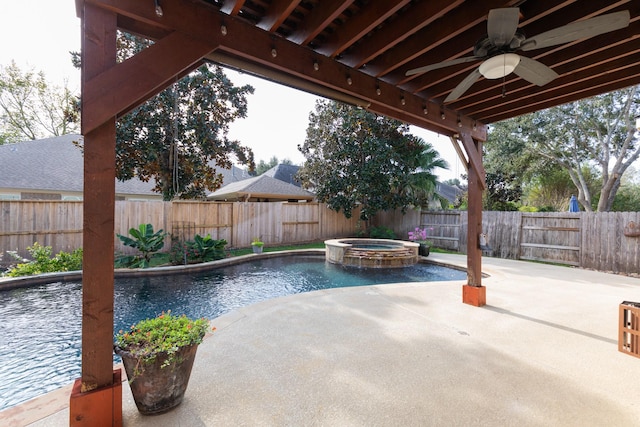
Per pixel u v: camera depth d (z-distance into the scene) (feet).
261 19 8.06
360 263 28.04
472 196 14.94
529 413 6.72
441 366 8.80
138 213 28.35
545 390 7.63
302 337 10.79
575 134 39.27
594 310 14.08
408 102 12.04
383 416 6.58
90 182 5.96
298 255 33.04
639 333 9.39
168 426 6.17
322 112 42.50
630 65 10.03
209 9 7.24
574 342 10.56
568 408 6.91
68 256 22.06
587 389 7.70
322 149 43.27
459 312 13.67
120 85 6.10
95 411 5.92
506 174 44.19
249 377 8.10
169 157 31.01
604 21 6.48
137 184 42.93
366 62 10.02
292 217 38.60
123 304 17.26
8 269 21.76
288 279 23.44
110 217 6.13
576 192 47.52
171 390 6.60
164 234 26.50
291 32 8.73
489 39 7.51
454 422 6.40
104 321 6.07
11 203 23.59
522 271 23.59
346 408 6.84
